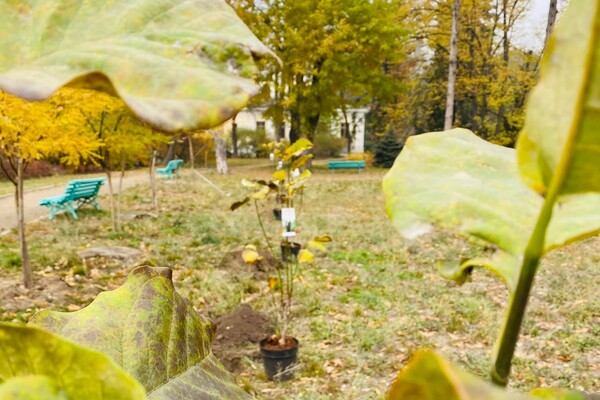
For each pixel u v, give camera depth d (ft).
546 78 0.87
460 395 0.49
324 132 126.93
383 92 71.82
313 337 17.87
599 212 1.34
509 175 1.54
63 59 0.74
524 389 14.35
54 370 0.74
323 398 13.92
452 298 21.39
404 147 1.70
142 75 0.72
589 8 0.78
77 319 1.65
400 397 0.54
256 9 64.44
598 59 0.78
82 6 0.82
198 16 0.87
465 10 71.97
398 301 21.21
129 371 1.58
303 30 64.03
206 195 54.85
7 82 0.68
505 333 1.11
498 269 1.37
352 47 67.36
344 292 22.52
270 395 14.47
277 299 21.39
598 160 0.86
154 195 44.93
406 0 77.97
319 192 56.24
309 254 16.16
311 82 72.08
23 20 0.79
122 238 32.81
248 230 34.68
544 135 0.90
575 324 18.63
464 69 77.25
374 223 37.06
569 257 26.96
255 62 0.82
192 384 1.65
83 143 22.53
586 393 0.84
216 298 21.42
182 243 31.48
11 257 26.37
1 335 0.73
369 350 17.01
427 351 0.53
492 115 85.15
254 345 17.28
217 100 0.69
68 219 39.29
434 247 29.66
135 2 0.83
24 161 22.35
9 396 0.70
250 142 125.70
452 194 1.51
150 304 1.70
